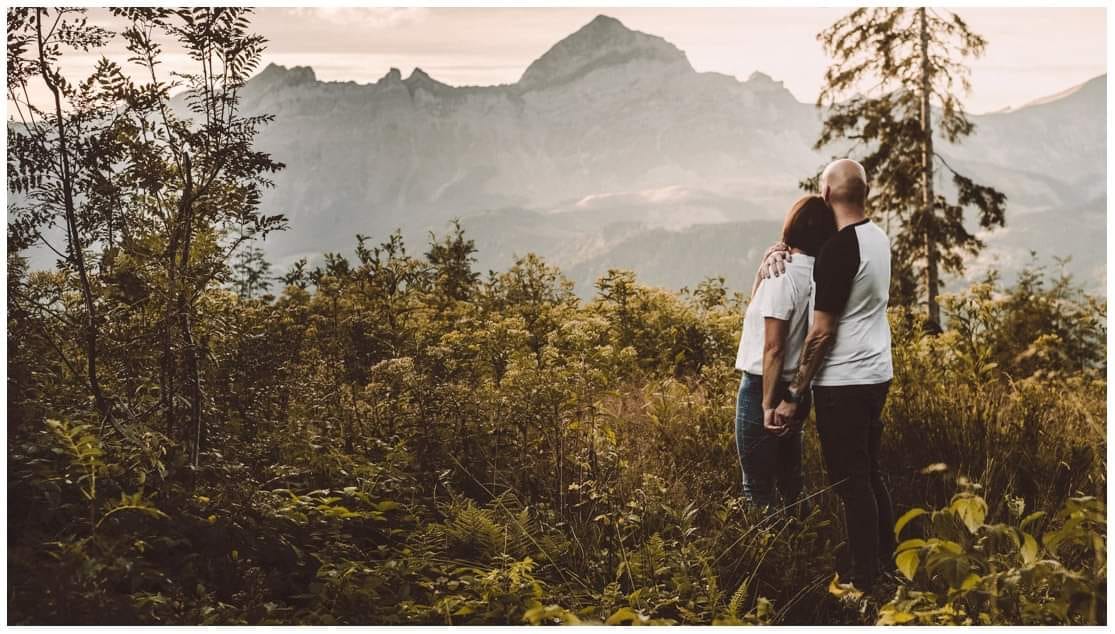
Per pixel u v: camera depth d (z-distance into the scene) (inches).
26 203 153.1
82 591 111.7
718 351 341.4
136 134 158.7
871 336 152.9
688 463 188.5
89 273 160.2
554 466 181.0
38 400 153.5
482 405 195.5
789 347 162.1
